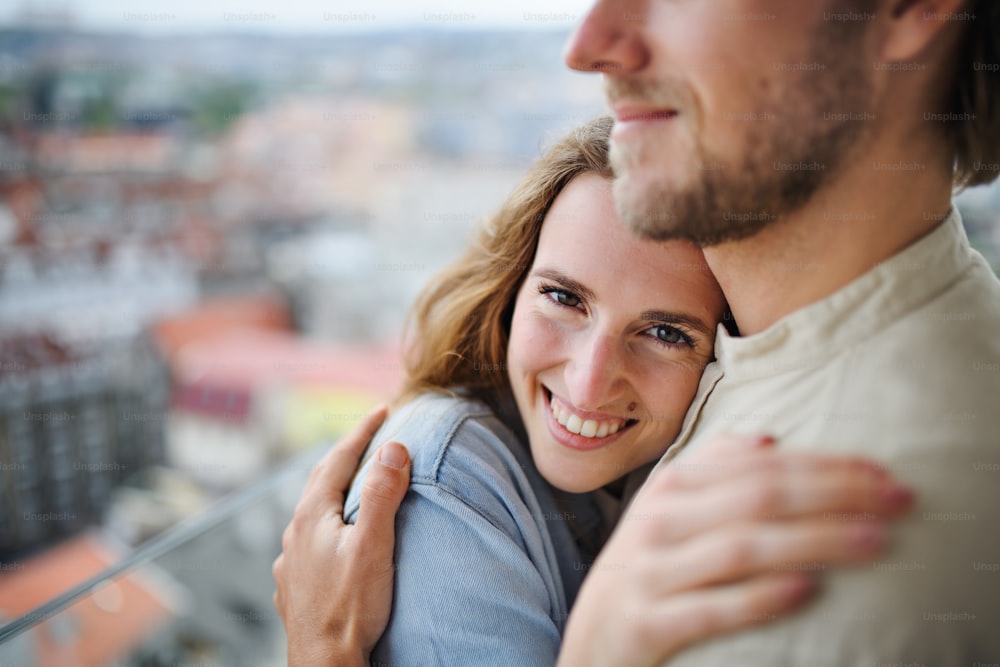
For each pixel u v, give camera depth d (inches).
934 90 16.9
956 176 19.0
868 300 17.4
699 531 15.6
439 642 22.4
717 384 21.4
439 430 25.2
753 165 16.9
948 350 16.5
